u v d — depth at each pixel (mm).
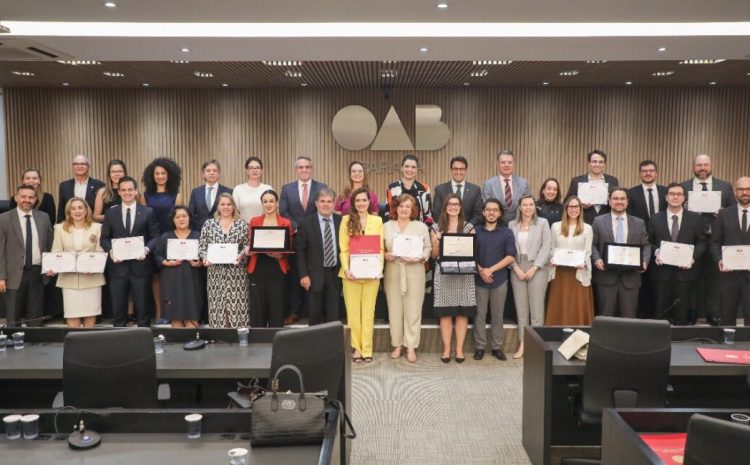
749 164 11359
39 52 6602
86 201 6832
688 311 6531
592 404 3707
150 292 6410
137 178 11664
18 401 4328
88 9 4898
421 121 11406
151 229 6332
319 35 5906
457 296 6270
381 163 11531
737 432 2152
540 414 3850
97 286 6234
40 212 6488
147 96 11578
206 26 5855
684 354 4102
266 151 11609
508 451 4422
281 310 6148
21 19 5227
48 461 2574
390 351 6789
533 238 6301
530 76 10086
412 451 4434
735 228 6141
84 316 6184
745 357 3957
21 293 6355
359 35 5906
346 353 4113
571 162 11523
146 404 3529
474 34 5875
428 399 5434
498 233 6336
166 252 6098
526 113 11484
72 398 3426
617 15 5031
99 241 6293
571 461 4023
